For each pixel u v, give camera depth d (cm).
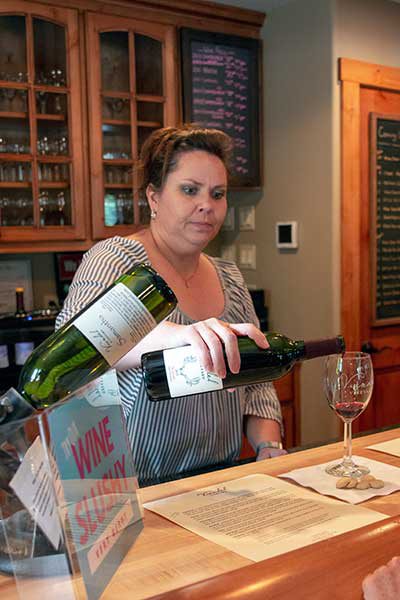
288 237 292
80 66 252
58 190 254
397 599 49
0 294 273
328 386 103
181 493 93
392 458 108
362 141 283
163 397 91
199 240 132
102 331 75
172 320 133
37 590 58
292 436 294
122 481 77
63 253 282
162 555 72
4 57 238
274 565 52
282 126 292
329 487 93
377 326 296
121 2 257
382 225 294
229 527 79
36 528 58
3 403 59
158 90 272
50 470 57
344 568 52
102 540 67
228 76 288
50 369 77
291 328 297
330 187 273
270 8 289
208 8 278
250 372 95
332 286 276
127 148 266
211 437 132
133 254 132
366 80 276
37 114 244
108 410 77
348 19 269
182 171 129
